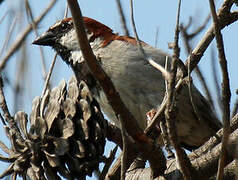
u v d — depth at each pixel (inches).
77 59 302.8
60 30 318.7
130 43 291.7
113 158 207.5
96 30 301.4
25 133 210.4
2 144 217.2
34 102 214.1
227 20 205.6
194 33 236.5
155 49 291.7
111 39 297.9
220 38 161.0
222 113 161.2
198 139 312.0
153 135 217.5
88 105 207.0
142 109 285.9
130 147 202.7
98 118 208.5
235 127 208.8
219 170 160.1
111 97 176.6
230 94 160.9
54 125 205.8
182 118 297.7
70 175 205.3
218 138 206.2
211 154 208.2
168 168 214.8
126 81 284.8
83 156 204.2
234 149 171.6
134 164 242.7
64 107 208.7
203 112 297.9
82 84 213.6
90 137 206.7
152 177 216.5
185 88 288.5
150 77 284.0
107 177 211.2
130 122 185.5
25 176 208.5
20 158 205.8
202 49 197.6
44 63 255.0
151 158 205.8
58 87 216.1
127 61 285.7
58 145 202.2
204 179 208.5
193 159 216.8
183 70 197.6
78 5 158.7
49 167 205.5
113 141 234.4
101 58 290.7
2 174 210.1
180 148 174.4
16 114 214.7
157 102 282.2
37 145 203.5
